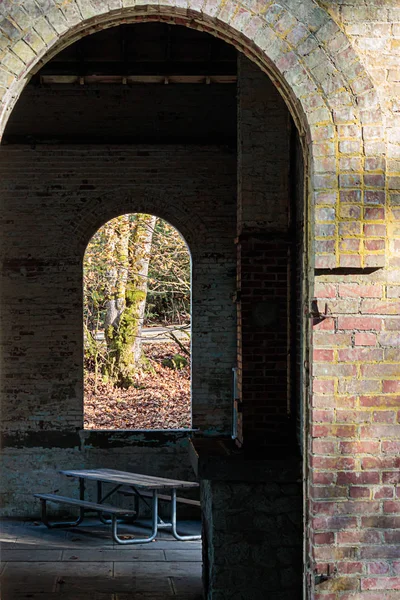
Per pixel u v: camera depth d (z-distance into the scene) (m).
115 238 18.06
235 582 7.46
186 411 17.97
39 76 10.70
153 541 10.38
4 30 5.14
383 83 5.29
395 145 5.29
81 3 5.18
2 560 9.41
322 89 5.27
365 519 5.22
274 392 8.36
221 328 11.63
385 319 5.26
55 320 11.55
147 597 8.14
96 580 8.67
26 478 11.55
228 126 11.67
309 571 5.36
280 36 5.27
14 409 11.53
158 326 21.88
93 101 11.57
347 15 5.30
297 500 7.50
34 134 11.56
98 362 19.09
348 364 5.26
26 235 11.56
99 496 11.19
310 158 5.34
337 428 5.24
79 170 11.59
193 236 11.63
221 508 7.48
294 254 8.42
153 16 5.42
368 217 5.25
